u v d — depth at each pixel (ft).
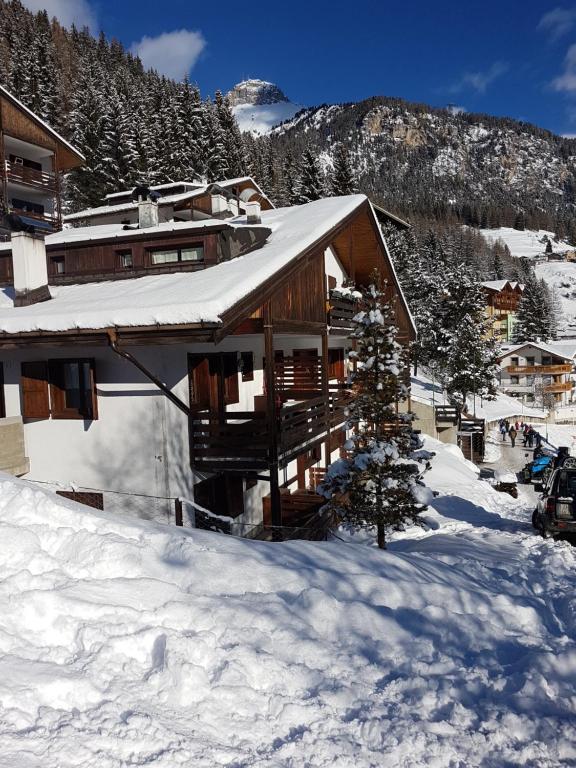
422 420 114.62
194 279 39.32
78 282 49.32
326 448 51.26
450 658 15.62
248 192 56.34
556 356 215.92
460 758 11.73
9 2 295.89
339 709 13.03
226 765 10.98
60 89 216.74
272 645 14.96
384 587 18.89
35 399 42.24
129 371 39.99
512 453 126.52
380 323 39.58
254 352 51.08
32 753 10.58
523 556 30.14
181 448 39.86
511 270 448.24
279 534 38.55
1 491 22.36
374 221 63.16
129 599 16.30
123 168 173.68
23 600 15.23
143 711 12.17
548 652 15.88
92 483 41.52
